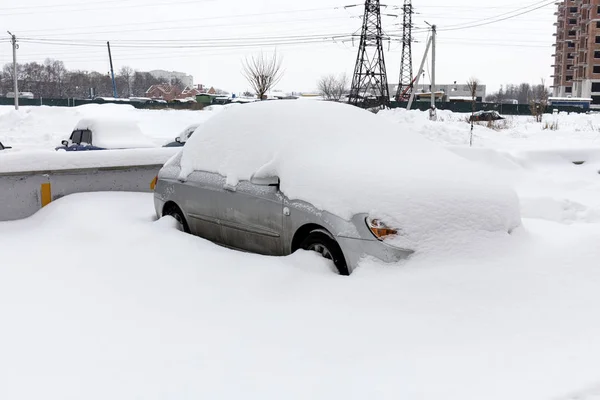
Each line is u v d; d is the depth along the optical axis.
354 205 4.94
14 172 7.79
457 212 4.97
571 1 116.62
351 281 4.66
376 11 55.16
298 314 4.34
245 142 6.29
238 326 4.25
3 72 130.00
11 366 3.76
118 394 3.41
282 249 5.64
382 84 55.34
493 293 4.38
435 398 3.22
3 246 6.48
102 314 4.57
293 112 6.27
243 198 5.92
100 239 6.49
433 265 4.68
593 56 99.75
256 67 38.88
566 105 84.19
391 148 5.98
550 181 10.95
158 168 9.01
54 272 5.55
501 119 45.50
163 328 4.28
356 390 3.35
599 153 12.62
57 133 31.86
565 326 3.99
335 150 5.77
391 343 3.89
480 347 3.79
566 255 4.88
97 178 8.53
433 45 40.91
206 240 6.20
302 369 3.61
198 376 3.58
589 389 3.23
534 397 3.17
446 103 69.62
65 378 3.60
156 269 5.46
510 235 5.17
